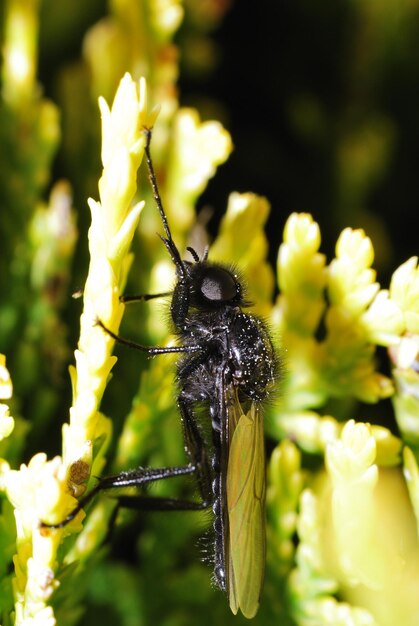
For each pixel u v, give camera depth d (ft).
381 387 0.25
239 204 0.26
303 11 0.29
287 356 0.25
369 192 0.29
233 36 0.29
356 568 0.24
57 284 0.26
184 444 0.25
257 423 0.25
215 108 0.29
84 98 0.28
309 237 0.25
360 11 0.29
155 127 0.27
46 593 0.22
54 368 0.26
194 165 0.26
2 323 0.26
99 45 0.27
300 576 0.25
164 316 0.26
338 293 0.25
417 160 0.29
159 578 0.26
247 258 0.26
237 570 0.24
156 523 0.26
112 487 0.24
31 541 0.23
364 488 0.24
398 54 0.29
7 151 0.27
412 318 0.24
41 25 0.29
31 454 0.26
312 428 0.25
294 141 0.29
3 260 0.27
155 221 0.27
